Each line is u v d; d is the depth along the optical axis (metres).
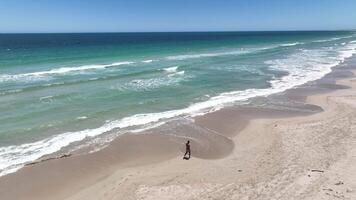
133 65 39.66
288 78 32.34
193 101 23.53
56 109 21.02
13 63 39.66
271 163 13.21
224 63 43.06
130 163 14.16
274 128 17.67
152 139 16.58
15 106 21.36
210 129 18.02
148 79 31.00
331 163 12.53
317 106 22.25
